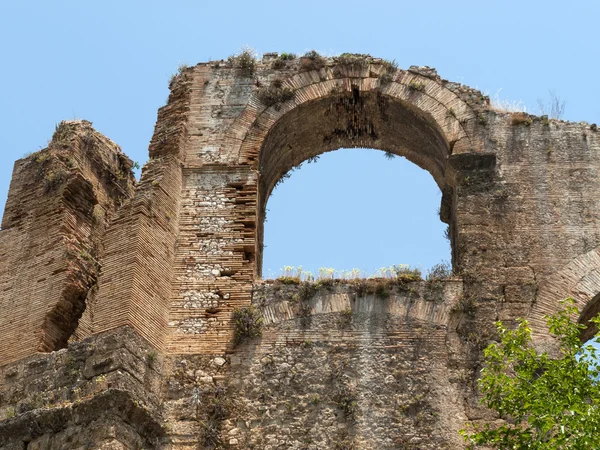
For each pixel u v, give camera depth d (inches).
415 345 1200.2
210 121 1402.6
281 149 1445.6
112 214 1453.0
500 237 1284.4
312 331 1215.6
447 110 1397.6
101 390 1123.3
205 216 1323.8
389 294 1237.1
